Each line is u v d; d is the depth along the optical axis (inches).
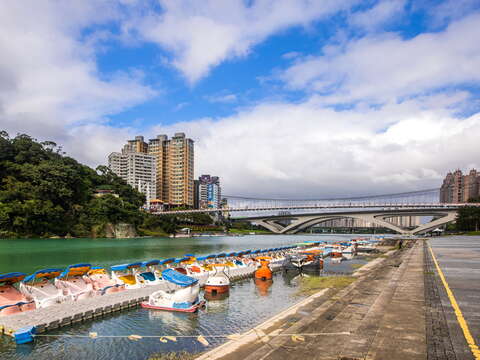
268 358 359.3
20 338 601.3
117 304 799.7
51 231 4325.8
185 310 801.6
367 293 712.4
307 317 525.7
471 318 461.7
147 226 5964.6
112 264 1775.3
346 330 444.8
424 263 1172.5
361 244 3277.6
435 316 474.3
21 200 4178.2
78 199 4997.5
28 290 802.8
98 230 4781.0
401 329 422.3
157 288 970.1
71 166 5442.9
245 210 7775.6
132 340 625.0
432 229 5915.4
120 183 6678.2
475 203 5492.1
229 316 783.7
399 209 6067.9
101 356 557.0
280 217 7642.7
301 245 2928.2
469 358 327.3
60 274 911.0
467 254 1540.4
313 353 368.5
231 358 385.7
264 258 1656.0
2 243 3356.3
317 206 7022.6
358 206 6373.0
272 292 1059.3
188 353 559.2
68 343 608.1
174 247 3213.6
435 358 329.1
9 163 4633.4
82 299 832.9
